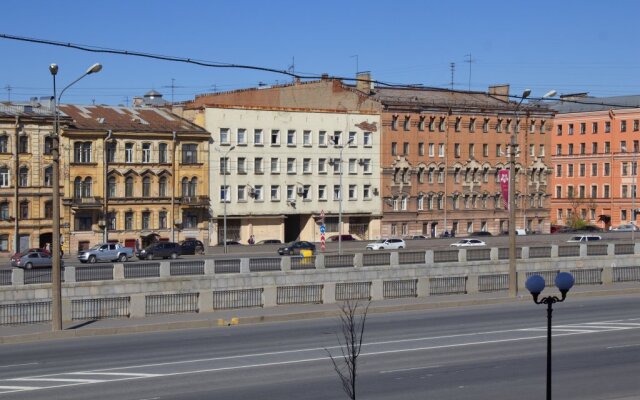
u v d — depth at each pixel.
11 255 75.06
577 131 125.12
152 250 71.69
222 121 87.12
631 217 118.31
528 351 28.77
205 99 108.50
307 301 41.31
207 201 85.44
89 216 79.06
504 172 47.56
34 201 76.31
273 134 90.69
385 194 96.88
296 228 94.38
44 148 76.69
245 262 48.06
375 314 38.97
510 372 25.17
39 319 34.97
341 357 27.30
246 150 88.69
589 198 122.81
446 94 104.19
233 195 88.00
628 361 27.16
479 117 102.88
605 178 121.56
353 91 97.69
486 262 54.41
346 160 94.94
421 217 99.25
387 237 96.94
